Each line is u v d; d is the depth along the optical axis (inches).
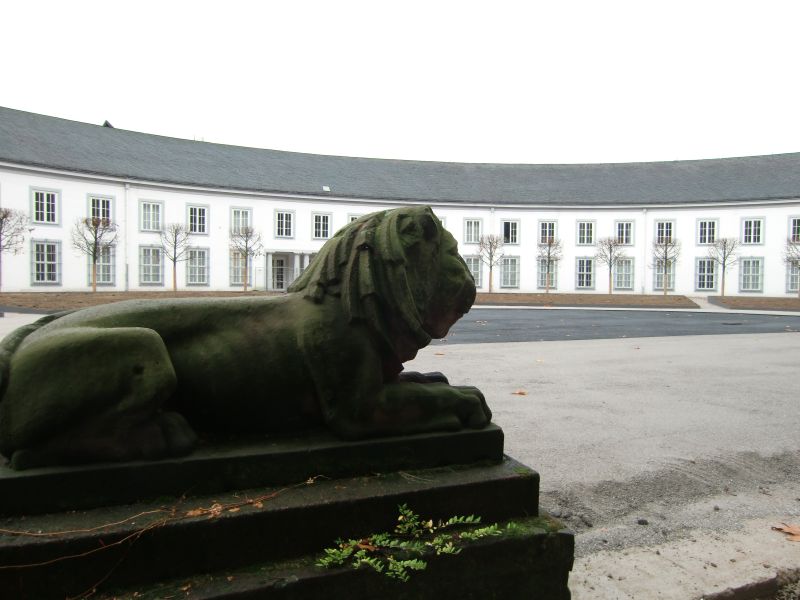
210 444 75.3
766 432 181.3
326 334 76.6
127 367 66.7
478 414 86.9
